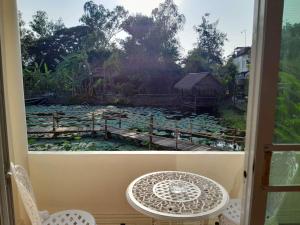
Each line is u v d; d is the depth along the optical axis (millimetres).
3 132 1177
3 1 1919
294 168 1014
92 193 2232
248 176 1037
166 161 2227
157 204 1547
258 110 937
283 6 875
